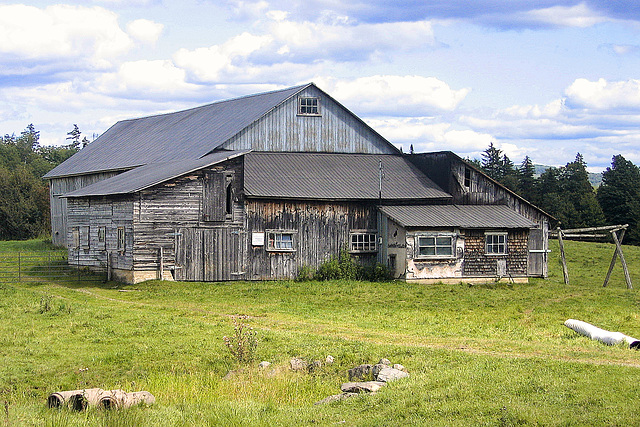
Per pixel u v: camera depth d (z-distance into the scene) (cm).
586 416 1455
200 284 3941
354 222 4425
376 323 2744
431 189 4722
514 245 4400
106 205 4275
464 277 4278
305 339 2369
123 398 1631
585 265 5662
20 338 2400
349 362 2070
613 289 4112
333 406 1653
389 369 1870
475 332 2516
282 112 5138
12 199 8331
